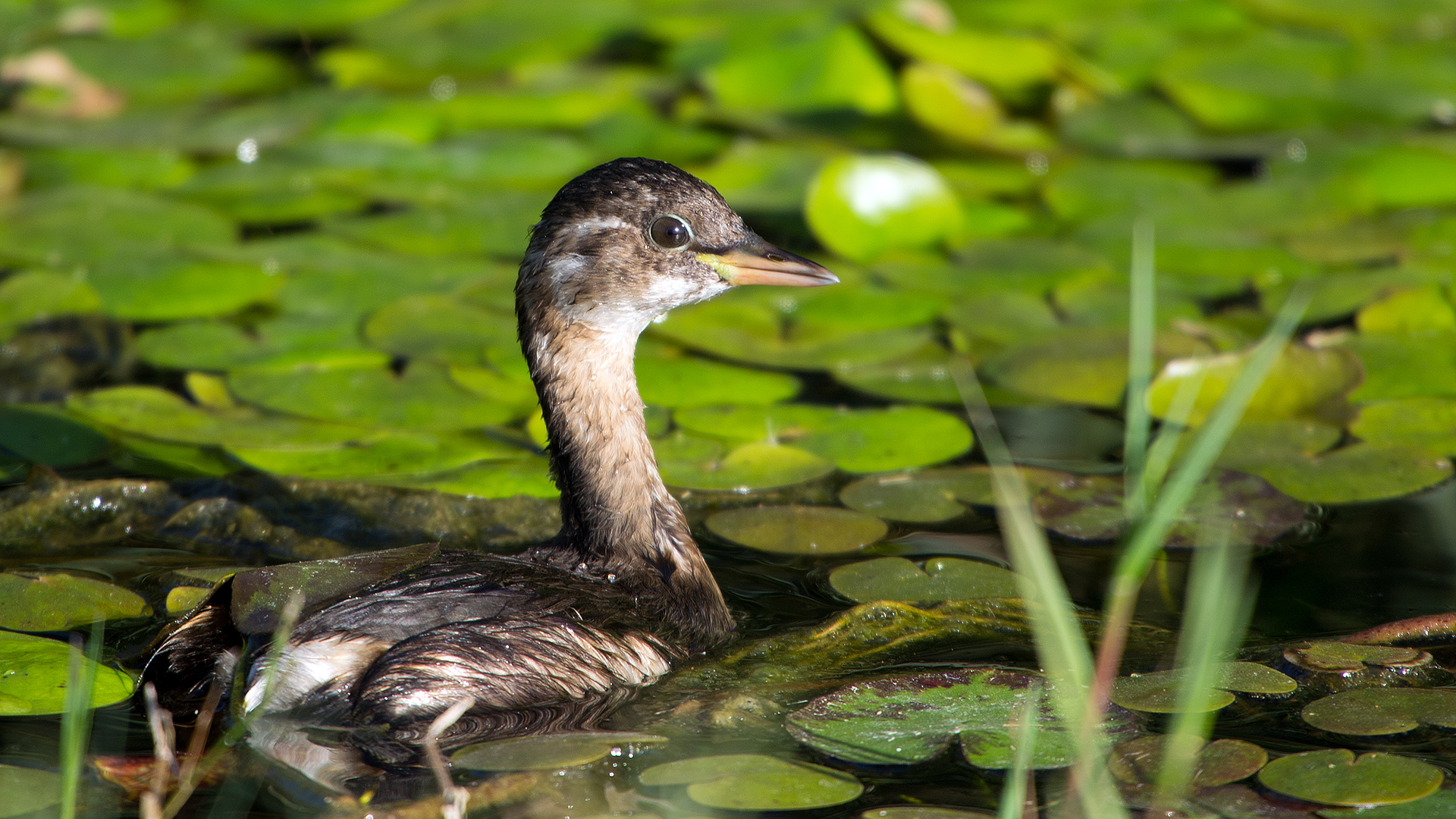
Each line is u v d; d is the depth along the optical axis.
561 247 9.62
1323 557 9.90
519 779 7.10
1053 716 7.80
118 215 14.73
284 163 16.11
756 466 11.01
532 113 17.14
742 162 16.12
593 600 8.68
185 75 17.45
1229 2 19.67
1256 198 15.55
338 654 7.72
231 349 12.48
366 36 18.50
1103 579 9.71
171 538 10.26
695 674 8.60
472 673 7.66
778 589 9.70
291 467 10.82
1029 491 10.84
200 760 7.29
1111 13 19.42
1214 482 10.82
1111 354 12.84
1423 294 13.40
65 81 17.05
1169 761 7.29
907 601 9.43
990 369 12.66
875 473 11.16
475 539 10.38
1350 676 8.27
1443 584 9.53
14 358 12.26
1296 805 6.93
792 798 7.05
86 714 7.59
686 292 9.79
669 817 6.90
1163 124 16.95
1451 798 6.93
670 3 19.12
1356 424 11.55
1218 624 8.12
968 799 7.09
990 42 17.52
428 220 14.91
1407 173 15.84
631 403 9.68
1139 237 11.02
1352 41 18.72
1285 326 9.09
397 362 12.39
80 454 11.08
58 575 9.34
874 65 17.59
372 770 7.20
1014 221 15.35
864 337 13.10
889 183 14.64
